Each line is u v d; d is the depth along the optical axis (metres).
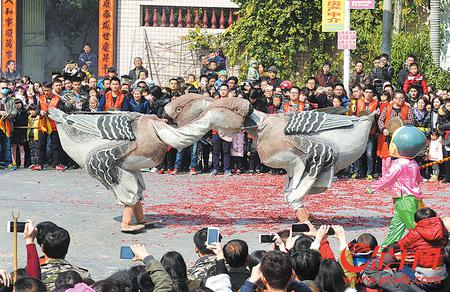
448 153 19.67
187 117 14.05
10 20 27.69
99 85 22.92
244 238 13.76
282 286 7.10
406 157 12.36
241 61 27.88
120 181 14.05
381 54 23.59
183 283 7.72
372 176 20.39
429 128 20.12
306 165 14.14
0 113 20.89
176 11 28.33
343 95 20.53
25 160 21.52
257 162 21.09
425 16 27.19
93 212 15.61
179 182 19.55
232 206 16.56
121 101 20.44
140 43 28.12
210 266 8.88
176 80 21.16
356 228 14.59
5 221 14.61
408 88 22.00
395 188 12.32
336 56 27.47
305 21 27.22
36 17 29.86
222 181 19.80
